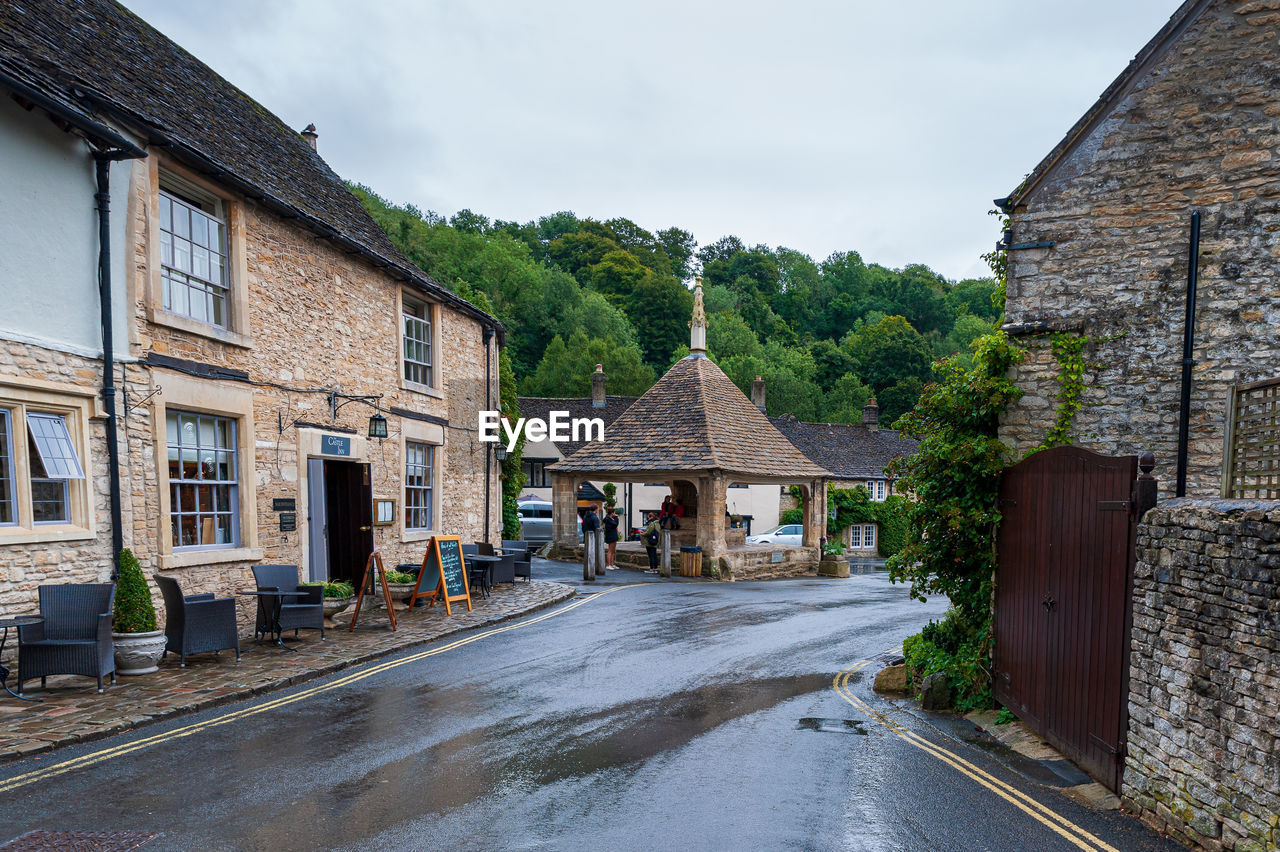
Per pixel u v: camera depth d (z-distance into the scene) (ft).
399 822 16.01
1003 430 28.12
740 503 132.67
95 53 33.55
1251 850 14.33
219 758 19.54
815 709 26.48
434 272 153.79
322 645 33.24
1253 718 14.44
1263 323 25.45
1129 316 26.96
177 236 32.48
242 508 35.27
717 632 39.88
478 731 22.38
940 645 29.22
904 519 29.78
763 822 16.66
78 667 24.17
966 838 16.20
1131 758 18.04
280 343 37.93
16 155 25.32
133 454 29.22
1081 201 27.71
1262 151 25.77
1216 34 26.37
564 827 16.03
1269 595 14.19
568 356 168.45
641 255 252.62
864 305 260.83
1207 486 25.71
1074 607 21.06
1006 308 28.60
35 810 16.16
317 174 50.06
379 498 46.19
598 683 28.48
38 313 25.85
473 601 47.34
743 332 216.33
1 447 25.04
